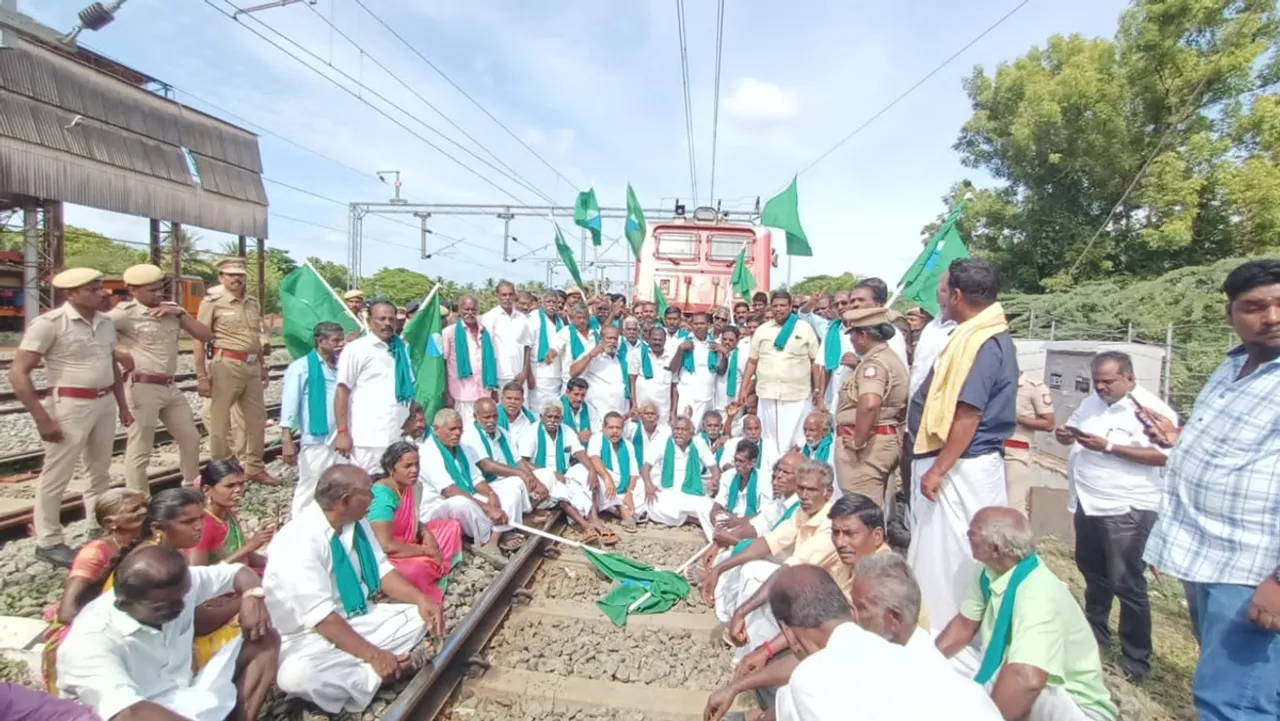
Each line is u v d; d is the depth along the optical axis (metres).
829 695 2.12
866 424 4.41
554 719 3.71
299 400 6.00
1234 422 2.71
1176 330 13.72
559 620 4.79
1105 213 21.20
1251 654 2.60
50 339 4.97
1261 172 18.08
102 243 36.00
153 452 8.87
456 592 4.94
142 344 5.94
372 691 3.57
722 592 4.80
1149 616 4.30
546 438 6.90
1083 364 9.02
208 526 4.03
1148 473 4.26
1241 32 18.62
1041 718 2.82
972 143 23.06
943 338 4.28
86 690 2.63
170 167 19.12
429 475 5.84
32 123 15.37
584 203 10.50
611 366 8.48
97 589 3.41
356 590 3.74
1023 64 22.14
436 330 7.22
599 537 6.50
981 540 3.01
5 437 9.04
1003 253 22.52
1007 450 5.33
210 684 3.10
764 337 7.55
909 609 2.52
